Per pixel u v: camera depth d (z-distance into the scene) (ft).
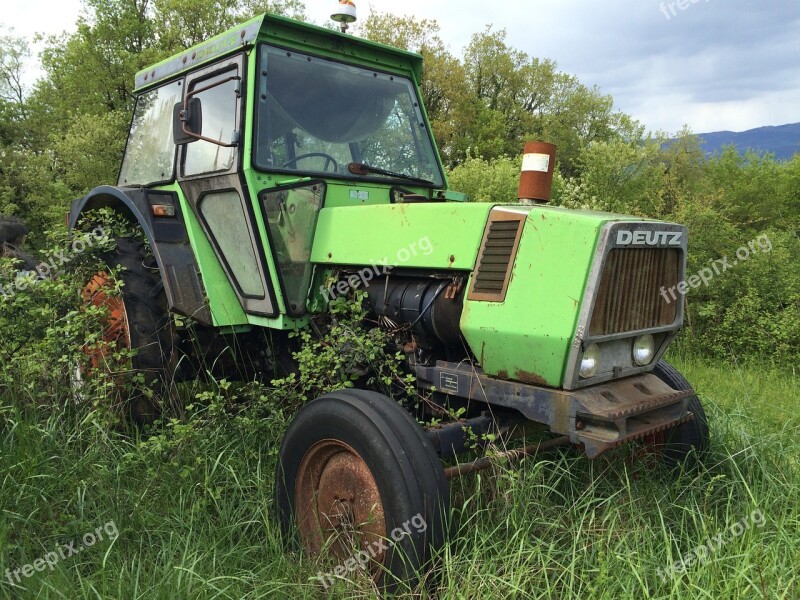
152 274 12.25
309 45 11.41
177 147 12.30
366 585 7.63
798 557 7.63
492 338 8.28
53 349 10.79
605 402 7.78
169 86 13.32
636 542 7.97
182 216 12.11
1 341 10.91
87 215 13.41
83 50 68.39
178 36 70.03
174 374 11.51
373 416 7.66
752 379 17.99
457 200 12.78
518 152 91.50
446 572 7.25
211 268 11.57
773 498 9.16
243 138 10.49
